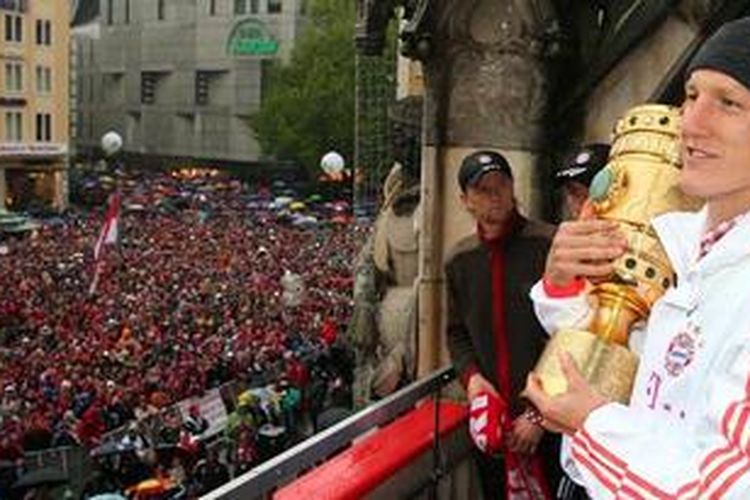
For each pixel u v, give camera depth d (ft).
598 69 13.79
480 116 14.35
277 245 200.44
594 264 7.13
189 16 376.07
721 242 5.77
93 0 408.26
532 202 14.19
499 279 11.23
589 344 6.88
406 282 22.57
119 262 167.43
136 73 394.73
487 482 12.60
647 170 7.36
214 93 371.76
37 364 94.94
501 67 14.20
